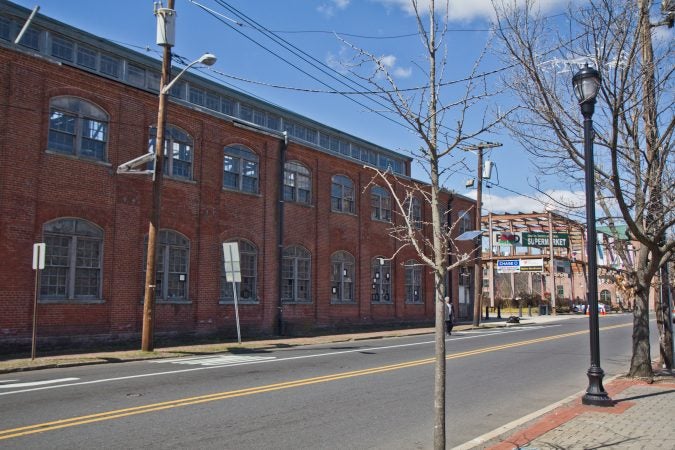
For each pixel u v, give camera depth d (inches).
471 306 1689.2
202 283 888.9
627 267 498.9
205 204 903.1
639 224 448.8
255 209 994.7
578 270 2484.0
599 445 275.1
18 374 512.1
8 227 663.8
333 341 920.3
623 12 364.2
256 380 479.2
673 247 442.0
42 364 553.6
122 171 697.0
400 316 1354.6
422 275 1453.0
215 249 916.0
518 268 2116.1
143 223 809.5
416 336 1080.2
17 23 770.2
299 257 1091.9
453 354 715.4
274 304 1019.3
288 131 1186.0
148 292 684.7
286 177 1072.2
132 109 805.2
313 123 1223.5
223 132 944.3
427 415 355.9
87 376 495.5
